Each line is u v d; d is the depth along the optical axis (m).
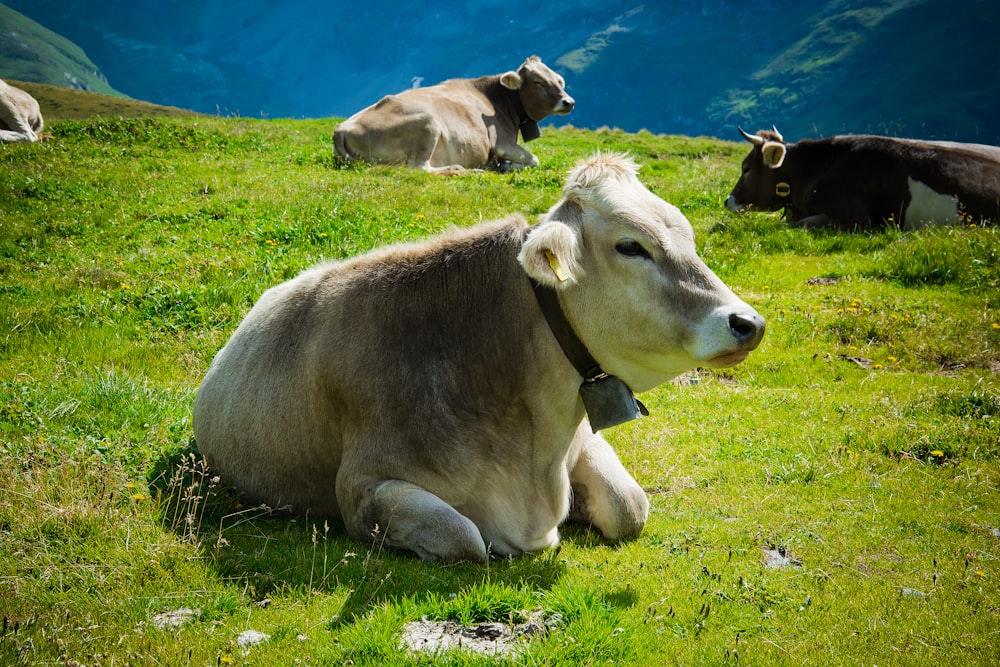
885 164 14.56
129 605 4.70
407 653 4.25
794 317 10.59
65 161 16.28
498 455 5.45
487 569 5.07
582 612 4.57
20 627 4.43
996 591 5.14
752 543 5.77
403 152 18.17
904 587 5.19
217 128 21.70
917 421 7.89
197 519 5.77
